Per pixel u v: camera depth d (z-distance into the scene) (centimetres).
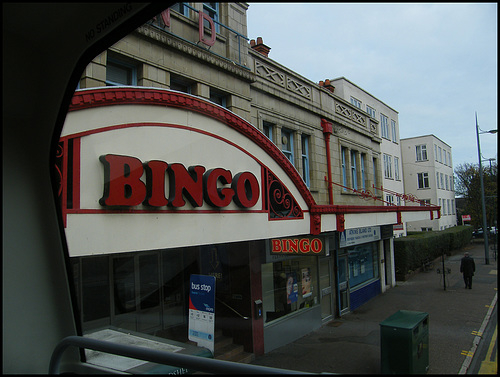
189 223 515
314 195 824
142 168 452
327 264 557
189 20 560
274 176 681
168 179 495
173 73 546
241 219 602
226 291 648
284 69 803
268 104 752
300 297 598
